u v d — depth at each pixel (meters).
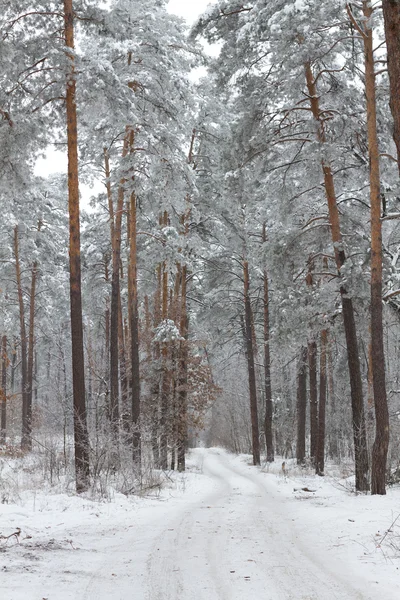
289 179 18.83
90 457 14.48
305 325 17.78
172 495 15.60
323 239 18.52
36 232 31.23
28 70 15.21
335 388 36.25
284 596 4.79
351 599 4.66
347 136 16.42
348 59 15.86
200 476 24.81
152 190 22.22
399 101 5.64
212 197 27.22
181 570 5.81
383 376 13.40
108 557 6.53
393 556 6.18
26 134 14.45
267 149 17.17
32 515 9.80
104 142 22.77
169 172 20.12
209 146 26.16
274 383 41.44
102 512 10.77
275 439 46.12
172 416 27.03
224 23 16.59
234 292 34.47
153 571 5.77
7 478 14.97
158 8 20.64
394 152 16.27
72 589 5.04
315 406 29.38
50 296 37.41
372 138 14.20
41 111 16.02
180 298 29.25
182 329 28.86
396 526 8.02
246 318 32.47
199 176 27.39
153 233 27.20
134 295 21.75
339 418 34.75
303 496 15.07
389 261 16.75
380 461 13.30
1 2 14.69
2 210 27.23
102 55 17.58
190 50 21.48
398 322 18.09
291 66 14.87
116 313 22.19
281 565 6.00
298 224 21.55
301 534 8.11
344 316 16.19
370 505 10.91
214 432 64.56
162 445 26.28
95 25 16.33
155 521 9.80
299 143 17.55
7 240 31.67
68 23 15.16
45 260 32.50
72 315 14.66
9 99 14.91
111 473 15.83
